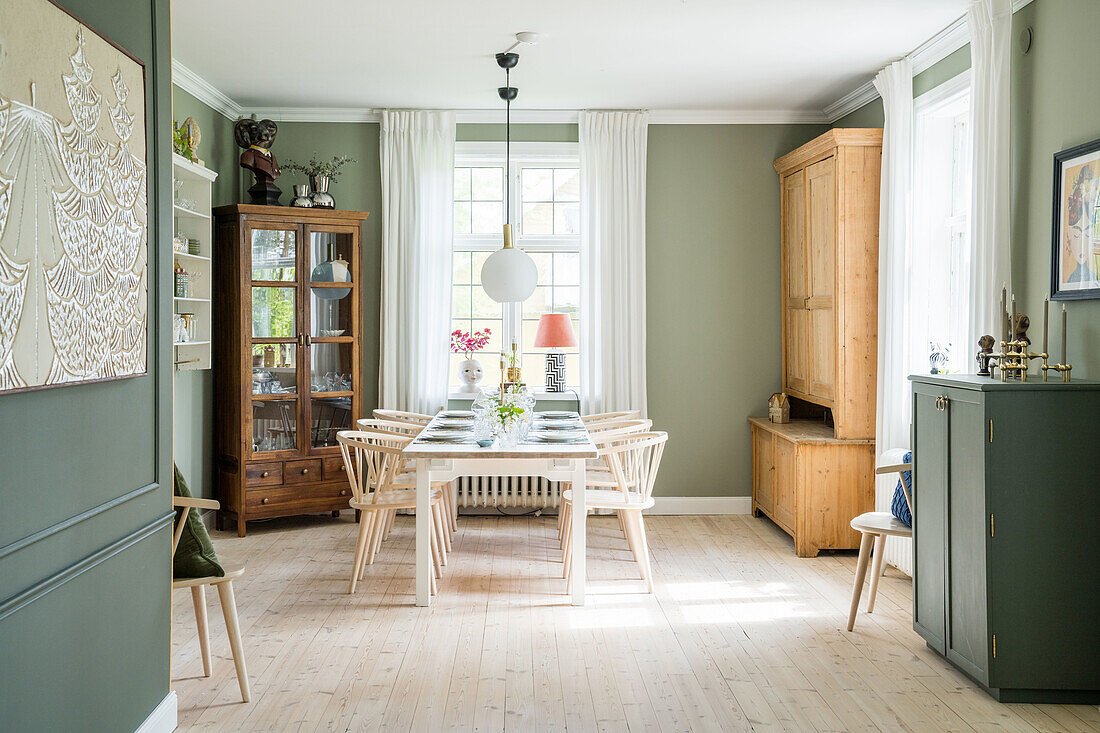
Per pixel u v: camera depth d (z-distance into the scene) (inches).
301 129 238.7
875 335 197.6
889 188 188.2
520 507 243.0
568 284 249.3
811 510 197.8
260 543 208.7
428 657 136.3
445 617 155.6
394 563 191.0
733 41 179.5
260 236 216.2
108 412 95.0
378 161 239.8
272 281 217.8
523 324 249.6
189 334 194.2
